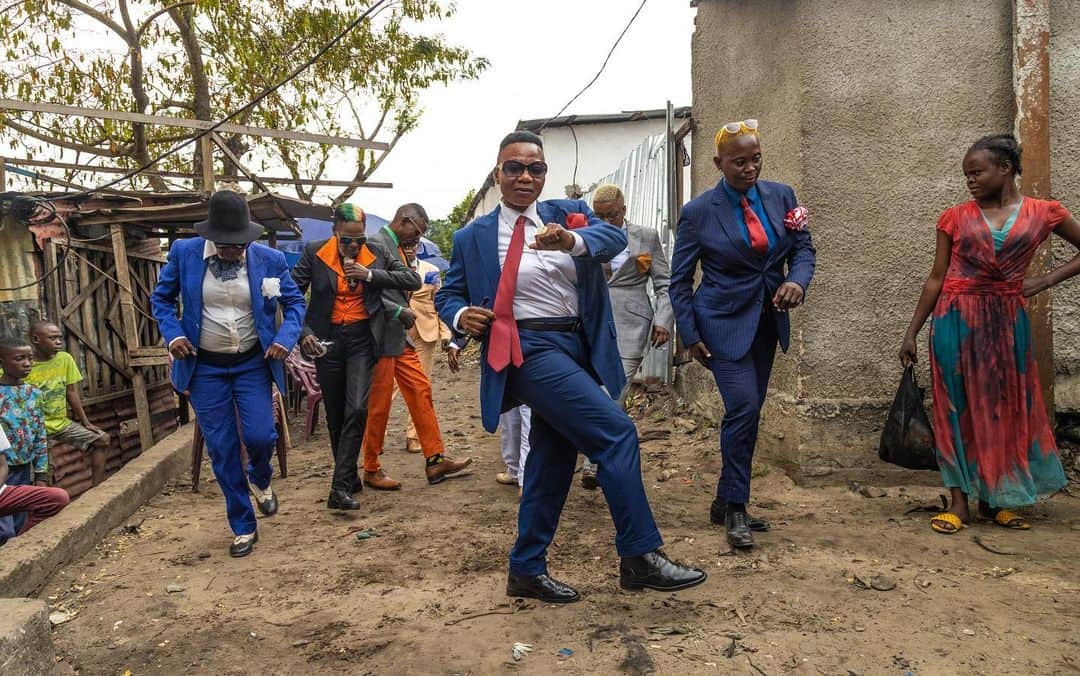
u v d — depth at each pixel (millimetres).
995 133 4656
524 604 3107
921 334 4711
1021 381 3852
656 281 5012
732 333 3750
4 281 7684
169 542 4227
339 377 4840
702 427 6184
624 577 3174
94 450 6980
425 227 5367
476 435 7172
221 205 3873
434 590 3326
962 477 3883
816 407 4711
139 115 8477
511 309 2973
